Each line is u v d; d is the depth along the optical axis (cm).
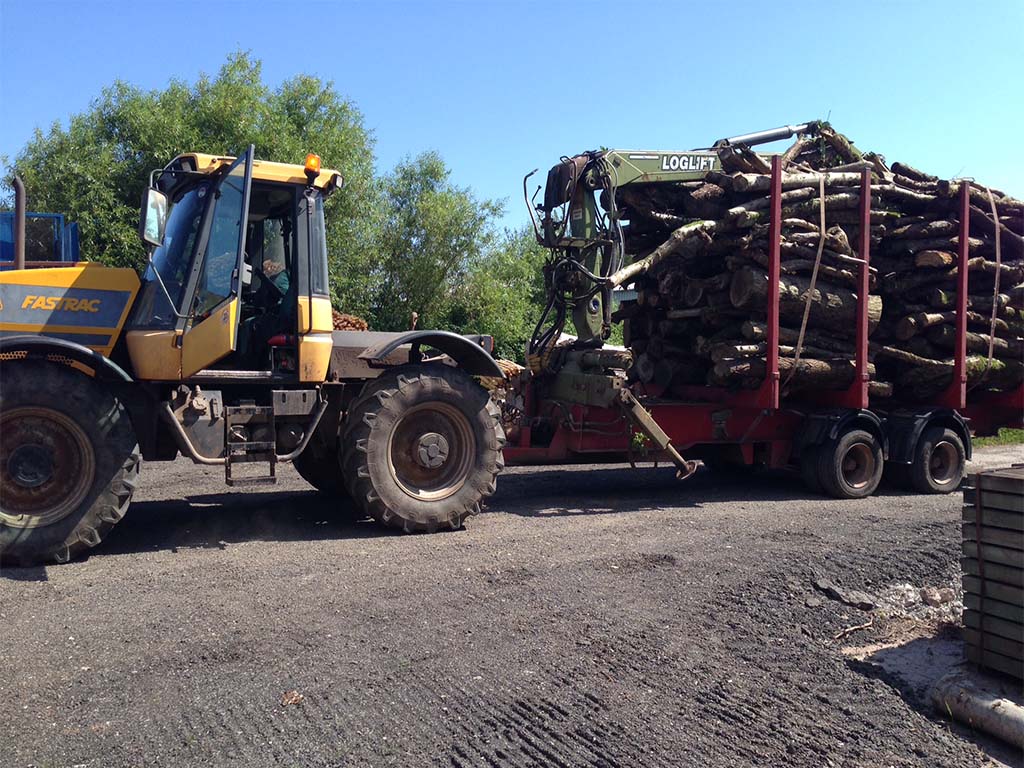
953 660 408
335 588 480
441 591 479
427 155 2444
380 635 409
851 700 361
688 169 885
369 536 628
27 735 308
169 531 639
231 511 723
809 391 907
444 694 349
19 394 523
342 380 666
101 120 1897
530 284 2638
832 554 569
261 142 1883
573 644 405
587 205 849
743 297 816
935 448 918
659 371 948
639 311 976
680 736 321
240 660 377
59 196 1784
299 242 621
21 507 531
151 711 328
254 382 618
